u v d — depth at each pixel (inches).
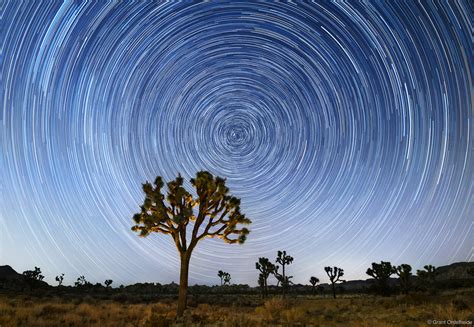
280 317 557.3
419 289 1502.2
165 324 408.8
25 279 1825.8
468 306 573.6
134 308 699.4
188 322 430.6
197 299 1283.2
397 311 597.0
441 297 924.0
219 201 563.5
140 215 560.4
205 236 549.6
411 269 1369.3
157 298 1395.2
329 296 1676.9
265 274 1574.8
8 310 559.2
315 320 514.9
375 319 492.1
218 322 453.4
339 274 1428.4
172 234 545.6
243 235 561.6
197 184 561.6
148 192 554.9
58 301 973.2
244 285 3157.0
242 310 786.8
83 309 619.5
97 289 2208.4
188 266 536.7
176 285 3144.7
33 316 509.7
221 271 2615.7
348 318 542.0
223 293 2247.8
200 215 552.7
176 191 552.7
